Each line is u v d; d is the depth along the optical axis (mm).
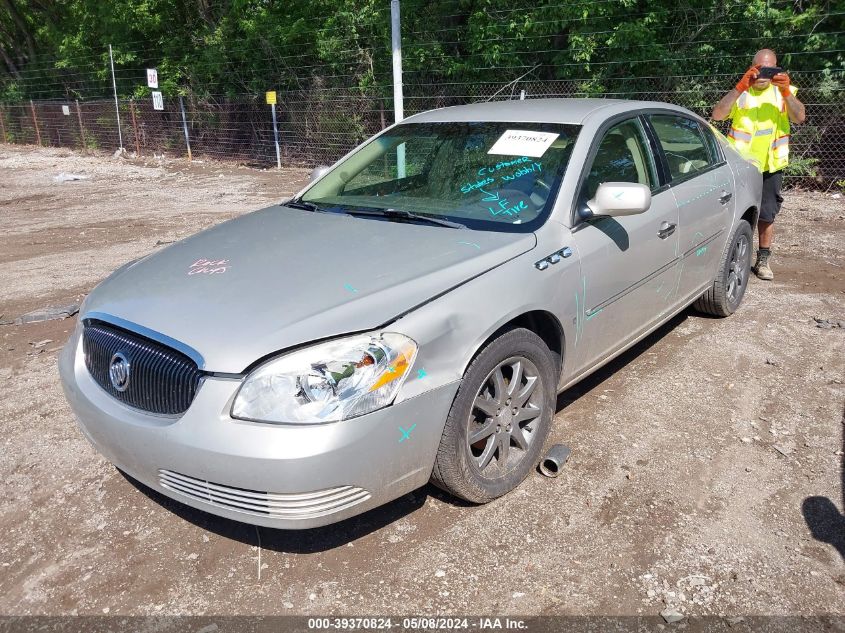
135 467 2801
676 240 4250
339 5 15656
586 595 2646
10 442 3873
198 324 2691
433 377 2727
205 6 19875
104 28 22281
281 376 2498
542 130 3875
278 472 2434
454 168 3898
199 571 2848
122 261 7914
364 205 3885
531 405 3289
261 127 17766
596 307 3604
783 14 10648
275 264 3109
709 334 5043
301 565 2857
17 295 6750
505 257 3137
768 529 2975
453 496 3230
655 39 11625
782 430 3736
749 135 5906
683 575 2727
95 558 2945
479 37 13117
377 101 14906
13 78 28047
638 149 4121
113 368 2857
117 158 20531
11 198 13438
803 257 7012
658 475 3367
